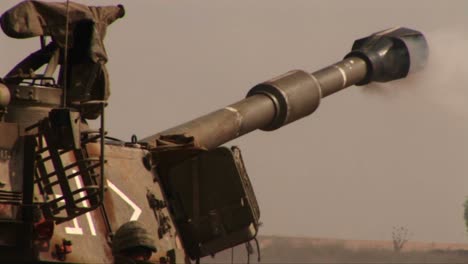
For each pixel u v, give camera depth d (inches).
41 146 1769.2
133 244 1636.3
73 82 1994.3
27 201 1745.8
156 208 2012.8
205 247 2237.9
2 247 1726.1
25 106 1926.7
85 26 1998.0
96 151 1961.1
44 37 2030.0
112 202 1915.6
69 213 1731.1
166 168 2140.7
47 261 1738.4
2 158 1750.7
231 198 2213.3
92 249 1811.0
